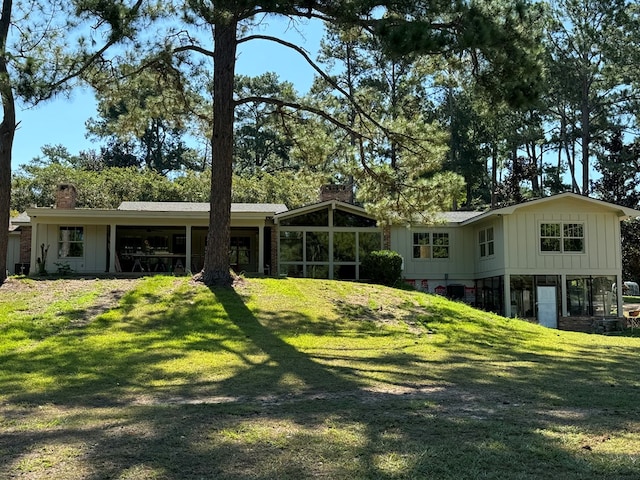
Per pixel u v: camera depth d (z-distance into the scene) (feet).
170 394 25.79
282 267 82.23
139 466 15.12
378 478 14.38
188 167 195.21
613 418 20.81
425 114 144.25
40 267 72.79
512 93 42.75
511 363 35.73
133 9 46.80
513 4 41.16
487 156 149.79
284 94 61.93
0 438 18.25
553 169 155.02
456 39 40.19
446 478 14.38
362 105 60.03
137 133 66.28
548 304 77.61
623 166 124.26
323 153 62.44
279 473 14.67
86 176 134.82
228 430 18.60
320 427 19.08
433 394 25.40
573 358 38.91
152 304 50.93
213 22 43.34
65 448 16.76
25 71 44.45
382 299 59.36
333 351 38.52
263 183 140.15
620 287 78.54
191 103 64.34
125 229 89.35
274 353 36.76
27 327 43.01
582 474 14.64
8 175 58.75
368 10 41.83
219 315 48.06
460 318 54.80
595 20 120.67
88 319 46.60
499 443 17.20
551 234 78.64
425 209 59.93
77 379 29.35
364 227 84.17
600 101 129.59
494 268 80.18
